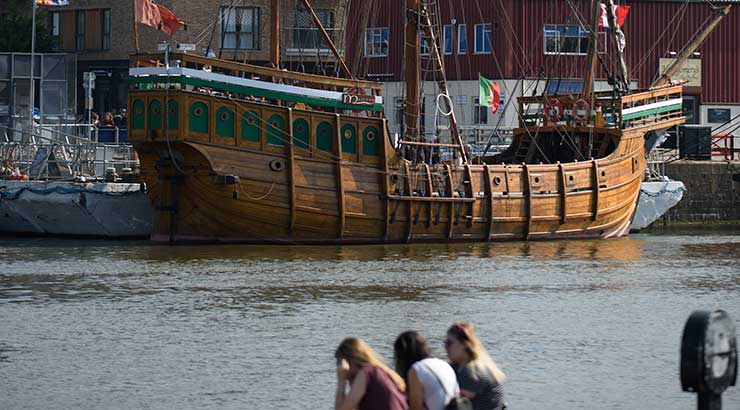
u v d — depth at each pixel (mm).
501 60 194500
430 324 78750
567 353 70875
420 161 127875
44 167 136875
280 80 126625
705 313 36469
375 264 108500
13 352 70312
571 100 142625
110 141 155375
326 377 64562
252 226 120375
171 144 117812
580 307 86312
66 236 131625
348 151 121938
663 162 159250
